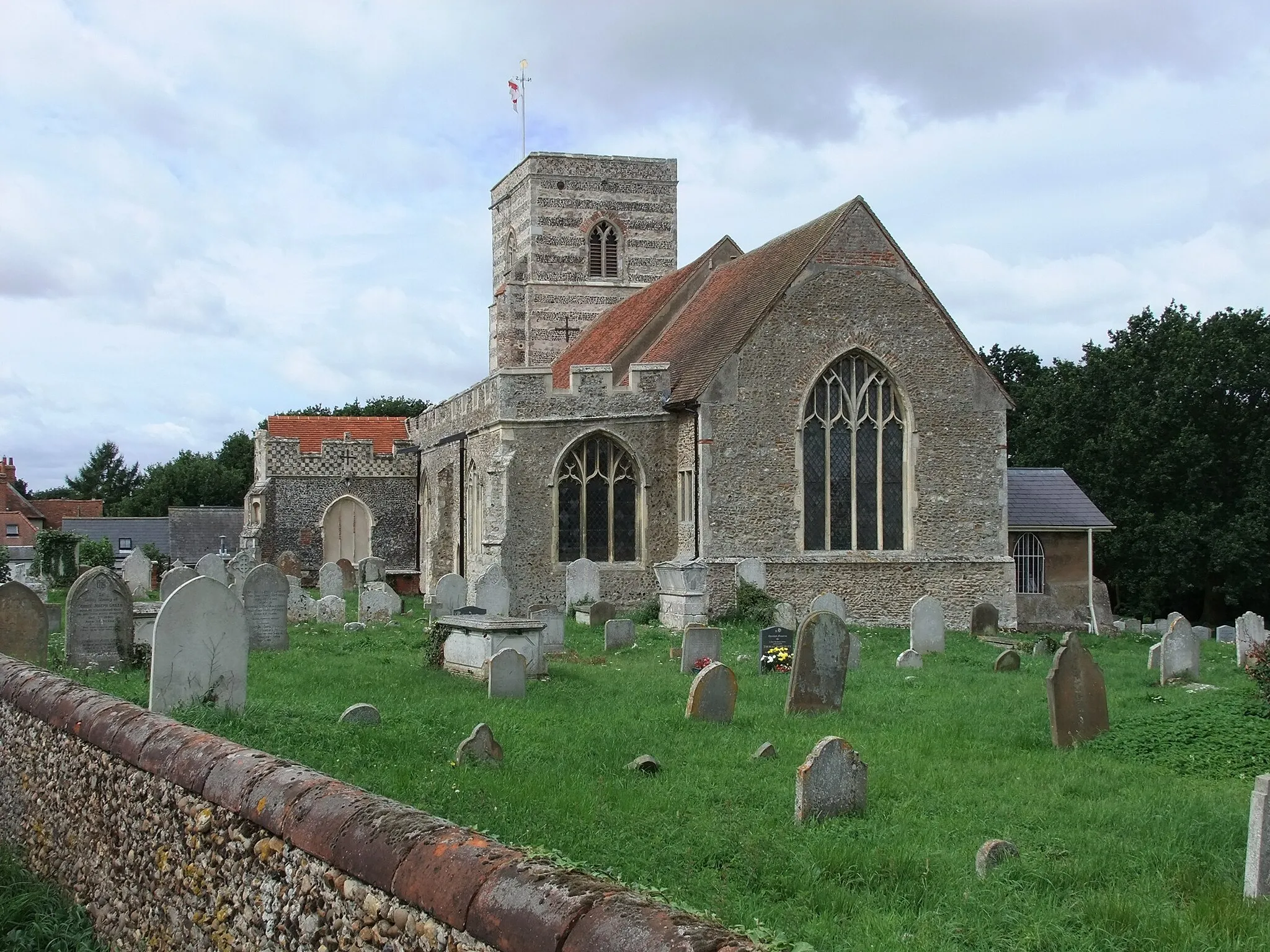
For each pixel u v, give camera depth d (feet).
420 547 167.02
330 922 20.38
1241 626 94.02
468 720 52.31
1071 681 52.39
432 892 17.90
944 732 53.31
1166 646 75.25
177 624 47.88
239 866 23.39
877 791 41.22
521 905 16.52
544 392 114.21
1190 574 162.30
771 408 108.99
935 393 112.16
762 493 108.68
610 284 177.78
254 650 78.38
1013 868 31.96
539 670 68.44
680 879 31.27
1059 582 123.13
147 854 27.30
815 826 36.55
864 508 111.55
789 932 27.40
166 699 47.73
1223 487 167.84
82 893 30.76
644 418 115.03
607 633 86.07
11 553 203.10
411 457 174.70
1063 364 189.16
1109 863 33.22
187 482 312.09
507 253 186.80
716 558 107.34
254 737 43.86
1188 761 48.75
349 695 58.23
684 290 139.95
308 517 171.94
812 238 114.21
